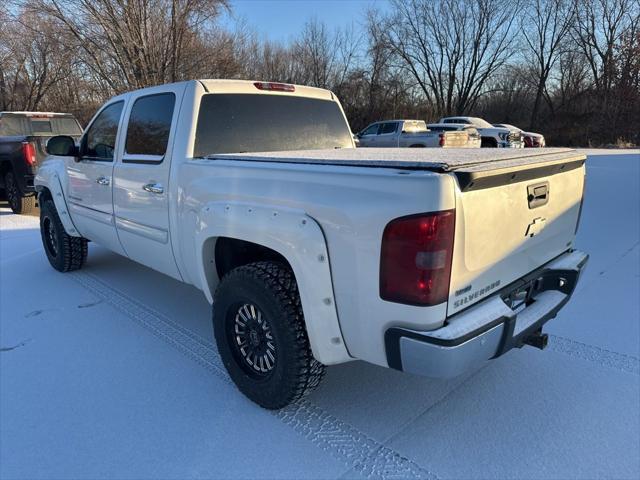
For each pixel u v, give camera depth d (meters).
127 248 4.06
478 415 2.71
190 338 3.67
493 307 2.26
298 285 2.38
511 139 20.38
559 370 3.14
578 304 4.16
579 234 6.44
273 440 2.53
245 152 3.54
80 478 2.28
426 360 2.06
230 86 3.49
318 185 2.29
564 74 39.84
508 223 2.31
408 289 2.02
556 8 38.22
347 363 3.31
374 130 17.70
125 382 3.07
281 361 2.55
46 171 5.11
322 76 34.09
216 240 2.94
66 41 17.83
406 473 2.29
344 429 2.61
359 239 2.13
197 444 2.50
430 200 1.93
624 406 2.76
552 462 2.34
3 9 18.00
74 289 4.75
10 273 5.30
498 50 39.94
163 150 3.40
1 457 2.41
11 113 10.13
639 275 4.82
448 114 41.16
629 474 2.25
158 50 17.67
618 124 33.56
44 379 3.10
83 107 23.67
